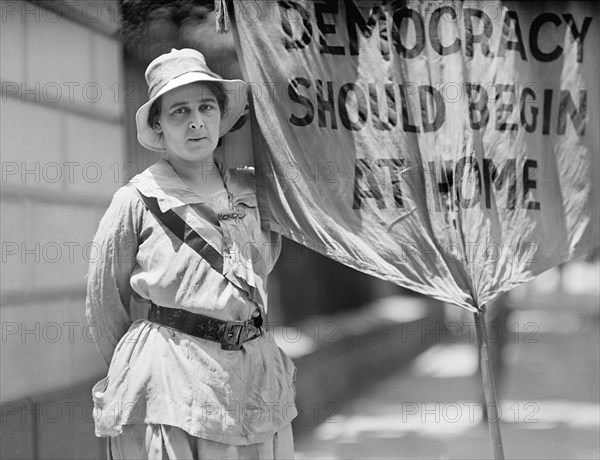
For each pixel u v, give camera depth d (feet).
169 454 10.08
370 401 27.73
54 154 15.57
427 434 22.45
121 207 10.49
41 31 15.28
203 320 10.27
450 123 11.66
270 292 27.30
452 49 11.69
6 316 14.49
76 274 16.03
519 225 11.80
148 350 10.29
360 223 11.50
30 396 14.71
